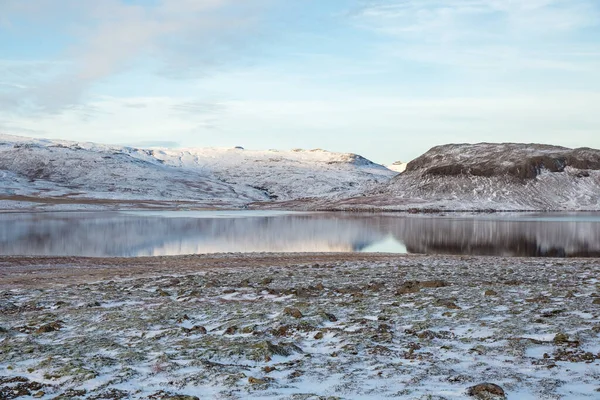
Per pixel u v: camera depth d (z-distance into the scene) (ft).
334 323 49.60
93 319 53.57
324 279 84.48
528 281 78.13
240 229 261.24
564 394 28.37
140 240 197.57
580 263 111.24
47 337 45.83
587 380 30.89
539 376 31.96
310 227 278.67
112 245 178.29
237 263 120.98
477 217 395.75
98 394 30.04
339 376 32.83
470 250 169.68
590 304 55.88
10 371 35.19
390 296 65.16
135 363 36.63
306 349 40.86
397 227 281.13
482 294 64.69
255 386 30.73
